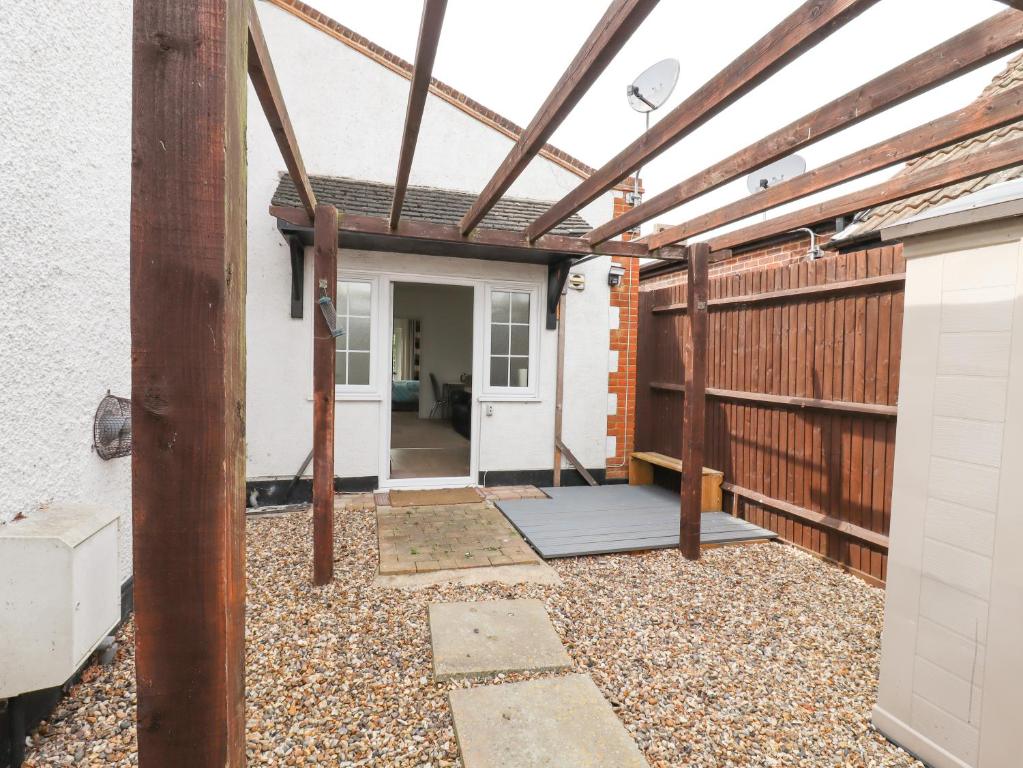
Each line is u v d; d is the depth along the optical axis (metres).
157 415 0.95
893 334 3.63
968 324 1.91
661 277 9.04
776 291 4.61
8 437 1.93
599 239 4.08
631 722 2.18
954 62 1.83
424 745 2.01
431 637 2.72
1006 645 1.78
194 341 0.96
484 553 3.93
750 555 4.16
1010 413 1.78
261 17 5.19
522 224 5.52
